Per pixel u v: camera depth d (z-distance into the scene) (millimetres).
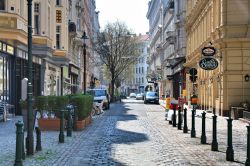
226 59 32781
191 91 53812
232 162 12133
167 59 78625
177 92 71125
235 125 25062
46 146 15156
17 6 27531
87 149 14641
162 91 98688
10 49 29141
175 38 69250
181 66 62625
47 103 20469
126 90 164375
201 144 16156
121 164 11750
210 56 28188
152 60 125500
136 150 14500
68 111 18391
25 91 18516
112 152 14000
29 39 13422
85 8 75875
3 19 26406
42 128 20391
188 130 21906
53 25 41906
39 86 38156
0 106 25344
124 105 62781
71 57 58094
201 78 44938
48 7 37938
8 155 12859
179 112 22906
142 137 18594
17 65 30969
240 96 32719
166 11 86000
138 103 73688
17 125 9961
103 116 34844
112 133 20328
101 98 45312
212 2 37156
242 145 15867
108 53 77125
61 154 13359
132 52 78188
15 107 30531
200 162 12102
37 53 34500
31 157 12617
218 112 34625
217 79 35188
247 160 11031
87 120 24656
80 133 20109
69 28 53188
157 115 36281
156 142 16781
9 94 29594
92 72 95375
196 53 47875
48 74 42438
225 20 32750
